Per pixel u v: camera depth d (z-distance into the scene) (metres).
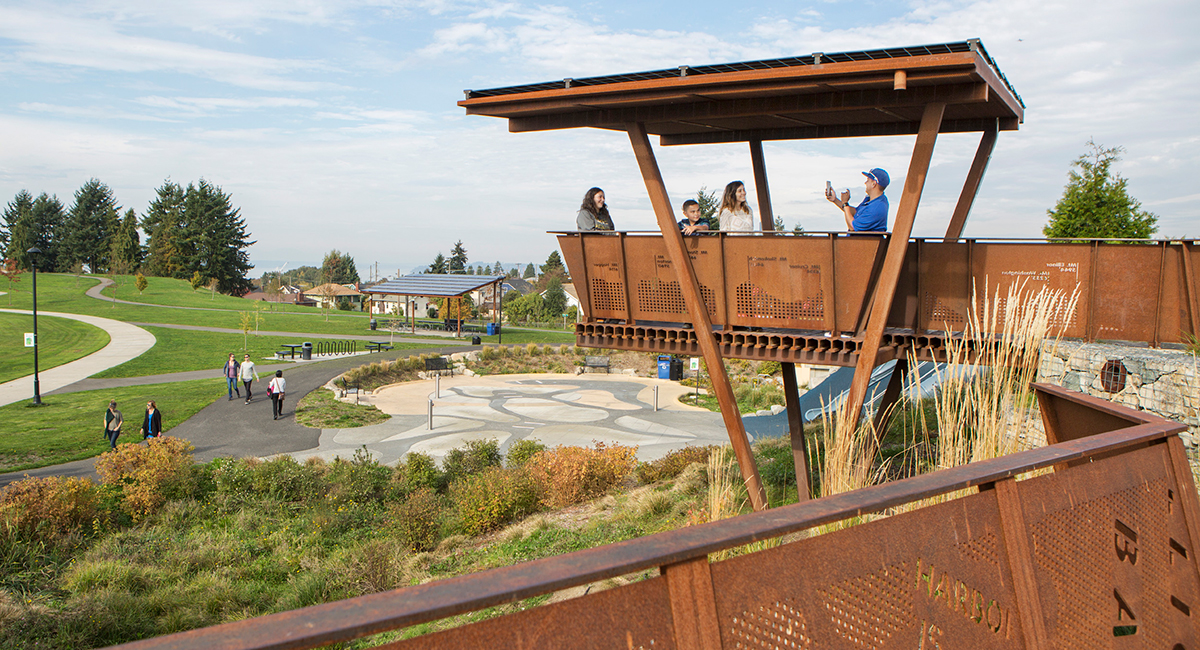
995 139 7.49
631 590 1.29
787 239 7.14
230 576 11.06
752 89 5.95
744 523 1.37
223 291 107.12
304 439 22.31
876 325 6.46
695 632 1.35
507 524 13.38
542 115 7.50
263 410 26.06
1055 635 2.13
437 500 14.92
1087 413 3.14
